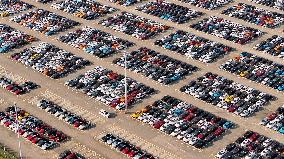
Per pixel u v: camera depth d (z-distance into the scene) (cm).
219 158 18562
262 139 19362
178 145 19312
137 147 19212
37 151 19112
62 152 19012
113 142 19362
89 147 19275
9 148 19275
